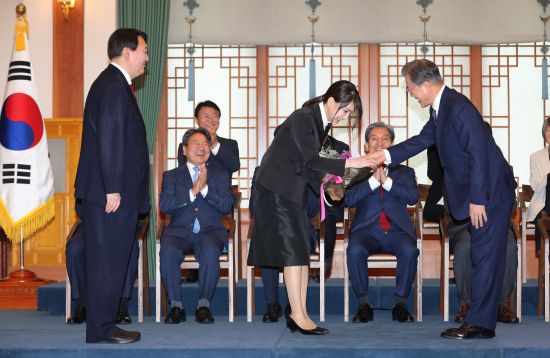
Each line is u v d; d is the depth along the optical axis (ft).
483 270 13.52
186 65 25.38
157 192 24.93
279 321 16.53
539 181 20.53
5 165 20.39
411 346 12.74
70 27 24.52
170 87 25.38
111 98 12.94
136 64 13.42
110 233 13.14
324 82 25.18
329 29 24.80
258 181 14.10
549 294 16.53
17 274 21.29
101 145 12.86
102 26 24.50
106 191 12.91
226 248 17.90
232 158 20.01
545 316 16.35
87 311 13.28
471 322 13.57
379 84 25.09
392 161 14.33
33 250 23.17
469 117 13.16
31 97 20.66
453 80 25.13
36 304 20.39
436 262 23.38
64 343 13.38
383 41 24.75
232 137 25.34
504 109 25.07
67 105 24.47
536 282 19.38
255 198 14.23
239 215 20.07
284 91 25.29
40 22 24.56
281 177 13.88
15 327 15.96
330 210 18.25
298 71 25.26
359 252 16.34
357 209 17.52
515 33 24.63
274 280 16.69
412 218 19.74
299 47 25.26
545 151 20.80
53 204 20.84
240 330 14.97
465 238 16.28
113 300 13.29
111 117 12.90
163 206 17.34
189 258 16.94
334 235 18.44
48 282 21.48
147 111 24.54
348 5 24.79
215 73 25.38
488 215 13.47
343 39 24.77
